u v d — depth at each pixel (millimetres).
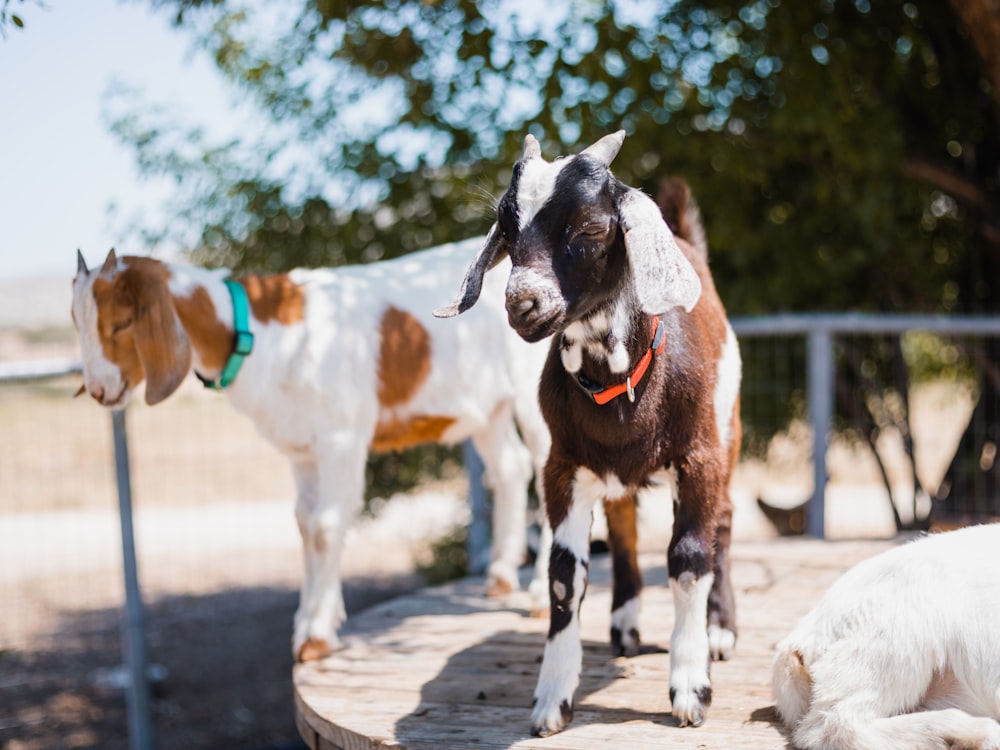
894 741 2268
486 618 4066
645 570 4605
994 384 7281
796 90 6375
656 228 2357
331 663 3539
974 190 7168
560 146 6398
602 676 3160
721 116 6719
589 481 2789
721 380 3162
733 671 3160
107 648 7496
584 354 2602
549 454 2830
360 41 6699
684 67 6688
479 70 6453
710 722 2742
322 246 7195
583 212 2348
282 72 7102
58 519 11406
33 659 7273
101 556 9922
